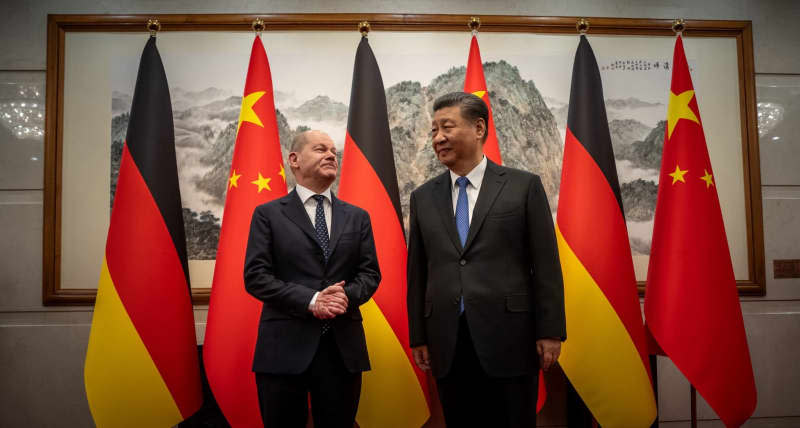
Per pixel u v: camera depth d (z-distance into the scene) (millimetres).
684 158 2307
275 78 2664
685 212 2252
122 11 2666
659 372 2660
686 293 2186
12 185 2578
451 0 2773
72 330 2521
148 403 2059
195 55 2650
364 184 2283
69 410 2498
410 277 1894
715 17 2840
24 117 2605
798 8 2834
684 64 2418
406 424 2182
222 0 2695
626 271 2238
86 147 2592
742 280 2707
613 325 2174
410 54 2707
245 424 2133
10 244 2561
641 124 2750
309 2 2721
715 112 2777
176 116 2623
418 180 2664
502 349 1628
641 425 2139
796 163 2785
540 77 2738
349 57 2691
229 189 2277
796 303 2725
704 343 2145
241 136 2307
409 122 2684
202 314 2531
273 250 1827
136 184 2180
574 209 2279
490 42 2734
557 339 1627
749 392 2156
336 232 1860
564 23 2738
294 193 1930
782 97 2816
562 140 2725
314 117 2660
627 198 2713
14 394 2496
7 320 2531
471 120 1812
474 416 1755
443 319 1701
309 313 1706
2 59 2619
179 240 2236
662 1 2830
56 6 2654
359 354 1769
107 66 2629
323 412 1743
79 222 2562
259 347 1746
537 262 1694
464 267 1710
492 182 1795
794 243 2752
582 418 2465
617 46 2771
